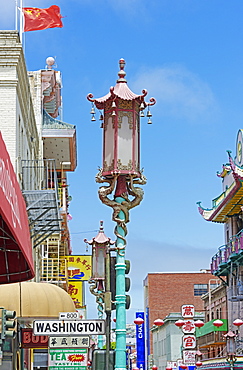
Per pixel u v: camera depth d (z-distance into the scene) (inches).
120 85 515.2
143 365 3277.6
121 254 496.4
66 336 615.2
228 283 2303.2
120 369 484.4
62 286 1834.4
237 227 2247.8
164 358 3882.9
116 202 498.3
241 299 2062.0
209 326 2450.8
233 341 1715.1
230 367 1674.5
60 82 2026.3
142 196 503.8
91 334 600.7
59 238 1696.6
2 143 463.8
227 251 2172.7
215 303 2615.7
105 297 493.7
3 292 952.9
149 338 4488.2
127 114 505.0
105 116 509.7
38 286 991.6
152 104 515.5
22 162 1136.2
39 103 1768.0
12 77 1011.3
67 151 1911.9
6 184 452.4
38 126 1736.0
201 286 4557.1
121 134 502.3
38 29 1353.3
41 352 1537.9
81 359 647.8
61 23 1362.0
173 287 4559.5
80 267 1941.4
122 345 486.9
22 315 947.3
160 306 4532.5
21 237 510.3
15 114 1005.2
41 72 1796.3
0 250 588.4
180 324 1937.7
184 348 1961.1
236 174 1921.8
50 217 1035.9
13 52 1013.2
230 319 2277.3
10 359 864.3
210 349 2618.1
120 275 493.7
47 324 594.9
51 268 1846.7
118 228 499.2
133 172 500.4
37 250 1507.1
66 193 2249.0
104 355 506.0
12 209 468.8
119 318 489.7
